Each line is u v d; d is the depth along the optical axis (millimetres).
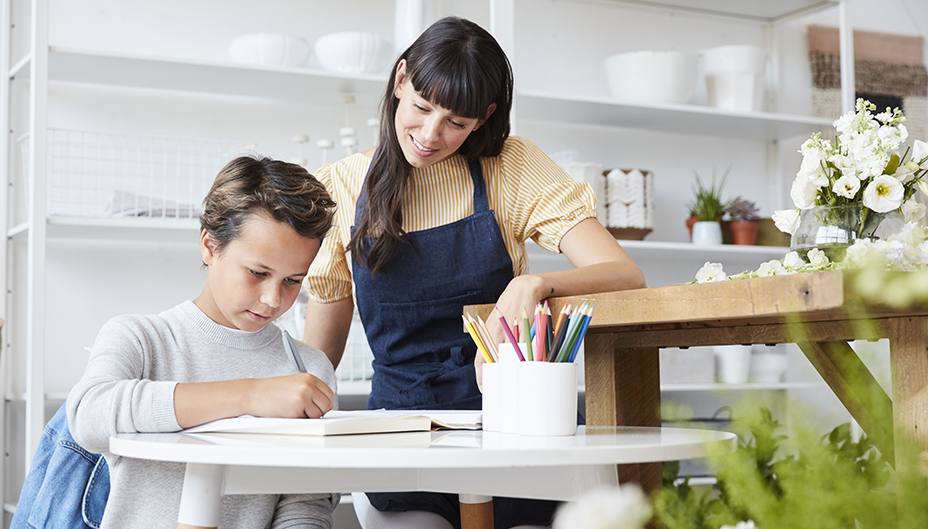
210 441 706
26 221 2230
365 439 722
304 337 1526
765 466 384
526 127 2818
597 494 408
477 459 608
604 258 1279
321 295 1473
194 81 2295
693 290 732
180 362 1066
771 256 2842
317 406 861
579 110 2656
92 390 884
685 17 3078
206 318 1098
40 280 1942
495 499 1234
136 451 694
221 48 2477
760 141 3154
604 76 2949
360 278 1379
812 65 3170
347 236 1426
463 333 1376
